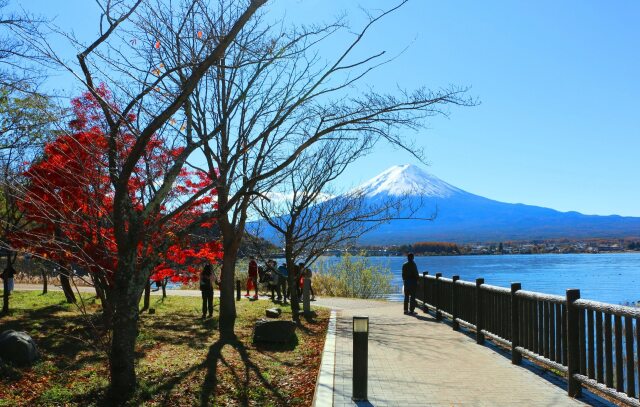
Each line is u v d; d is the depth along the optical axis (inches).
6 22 415.8
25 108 531.5
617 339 286.8
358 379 326.6
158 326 624.1
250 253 898.1
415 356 458.0
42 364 417.4
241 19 329.4
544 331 373.4
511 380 371.2
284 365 439.2
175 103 327.0
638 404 267.0
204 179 560.1
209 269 721.0
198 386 367.9
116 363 339.3
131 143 445.4
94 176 437.4
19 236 490.0
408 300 820.6
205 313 718.5
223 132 537.6
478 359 444.1
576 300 327.0
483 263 4446.4
